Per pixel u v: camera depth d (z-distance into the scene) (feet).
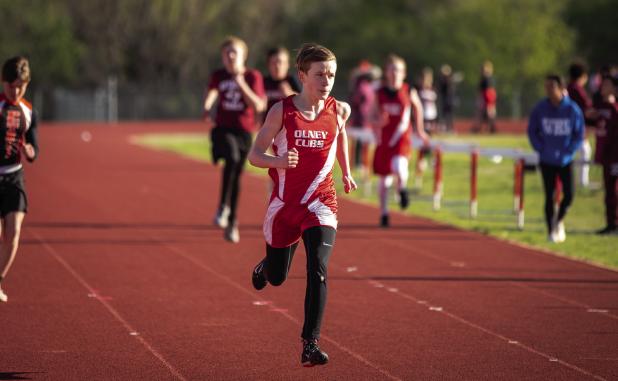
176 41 371.35
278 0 390.42
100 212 96.73
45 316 51.90
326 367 42.50
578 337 48.60
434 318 52.47
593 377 41.47
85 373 41.22
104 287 59.93
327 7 399.85
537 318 52.75
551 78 77.36
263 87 85.66
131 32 365.40
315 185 41.63
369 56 389.60
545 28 346.33
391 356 44.47
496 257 72.38
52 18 336.70
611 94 83.92
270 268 43.93
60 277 63.00
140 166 153.99
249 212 98.48
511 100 345.92
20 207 51.06
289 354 44.65
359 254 73.10
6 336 47.50
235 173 78.79
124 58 366.63
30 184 123.54
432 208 102.53
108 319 51.37
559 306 55.88
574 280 63.77
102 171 143.84
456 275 65.05
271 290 59.52
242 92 77.51
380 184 88.33
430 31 381.60
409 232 85.20
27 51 331.16
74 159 167.84
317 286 39.91
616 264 69.97
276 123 41.42
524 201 109.09
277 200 42.16
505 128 281.95
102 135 256.52
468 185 125.59
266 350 45.34
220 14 379.35
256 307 54.70
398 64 86.94
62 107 333.42
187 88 353.51
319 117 41.57
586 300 57.62
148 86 349.41
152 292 58.54
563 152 78.33
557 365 43.34
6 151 50.34
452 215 96.99
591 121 95.25
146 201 106.52
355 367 42.60
